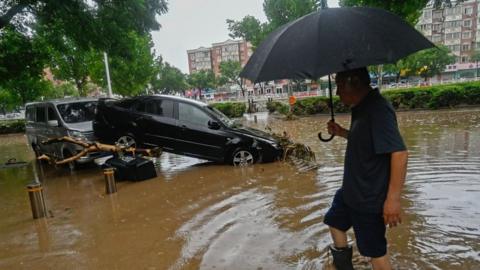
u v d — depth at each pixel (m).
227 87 75.44
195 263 3.60
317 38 2.11
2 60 13.80
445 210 4.49
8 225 5.32
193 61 102.00
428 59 50.22
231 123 8.91
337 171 7.04
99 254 4.01
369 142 2.28
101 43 13.46
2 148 17.89
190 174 7.90
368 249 2.43
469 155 7.39
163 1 13.95
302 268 3.33
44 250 4.25
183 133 8.55
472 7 67.25
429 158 7.39
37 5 12.18
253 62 2.48
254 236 4.16
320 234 4.08
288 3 21.38
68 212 5.75
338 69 1.99
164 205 5.69
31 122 11.71
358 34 2.09
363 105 2.34
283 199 5.51
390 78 60.69
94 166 10.01
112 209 5.70
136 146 8.85
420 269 3.15
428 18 68.19
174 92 63.41
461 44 69.12
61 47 15.02
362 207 2.36
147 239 4.33
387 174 2.29
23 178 9.32
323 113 21.22
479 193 5.04
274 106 26.58
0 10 12.41
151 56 25.97
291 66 2.11
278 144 8.55
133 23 13.67
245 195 5.89
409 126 12.83
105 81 24.69
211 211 5.20
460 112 16.36
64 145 9.34
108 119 9.03
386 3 5.92
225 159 8.49
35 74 15.37
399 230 4.00
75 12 12.27
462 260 3.28
